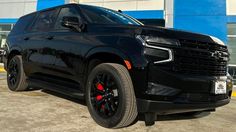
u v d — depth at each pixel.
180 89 2.78
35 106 3.97
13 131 2.80
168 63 2.75
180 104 2.77
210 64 3.06
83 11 3.86
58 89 3.88
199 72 2.95
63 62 3.75
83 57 3.38
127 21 3.97
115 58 3.07
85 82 3.42
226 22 10.98
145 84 2.70
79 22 3.66
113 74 2.97
